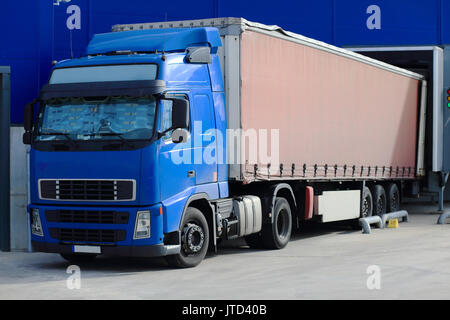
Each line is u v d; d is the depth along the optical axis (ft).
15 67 59.36
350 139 68.44
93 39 49.85
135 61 44.32
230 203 50.47
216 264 47.39
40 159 45.09
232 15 77.77
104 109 44.01
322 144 62.44
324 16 84.53
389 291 36.50
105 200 43.45
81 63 45.39
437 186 91.76
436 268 44.37
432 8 90.58
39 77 59.62
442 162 89.97
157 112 43.16
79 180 44.09
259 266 46.19
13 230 56.85
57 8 63.46
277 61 55.01
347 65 67.51
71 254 48.83
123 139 43.27
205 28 48.49
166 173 43.52
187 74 46.09
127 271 44.65
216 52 49.34
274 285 38.58
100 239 43.75
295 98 57.57
